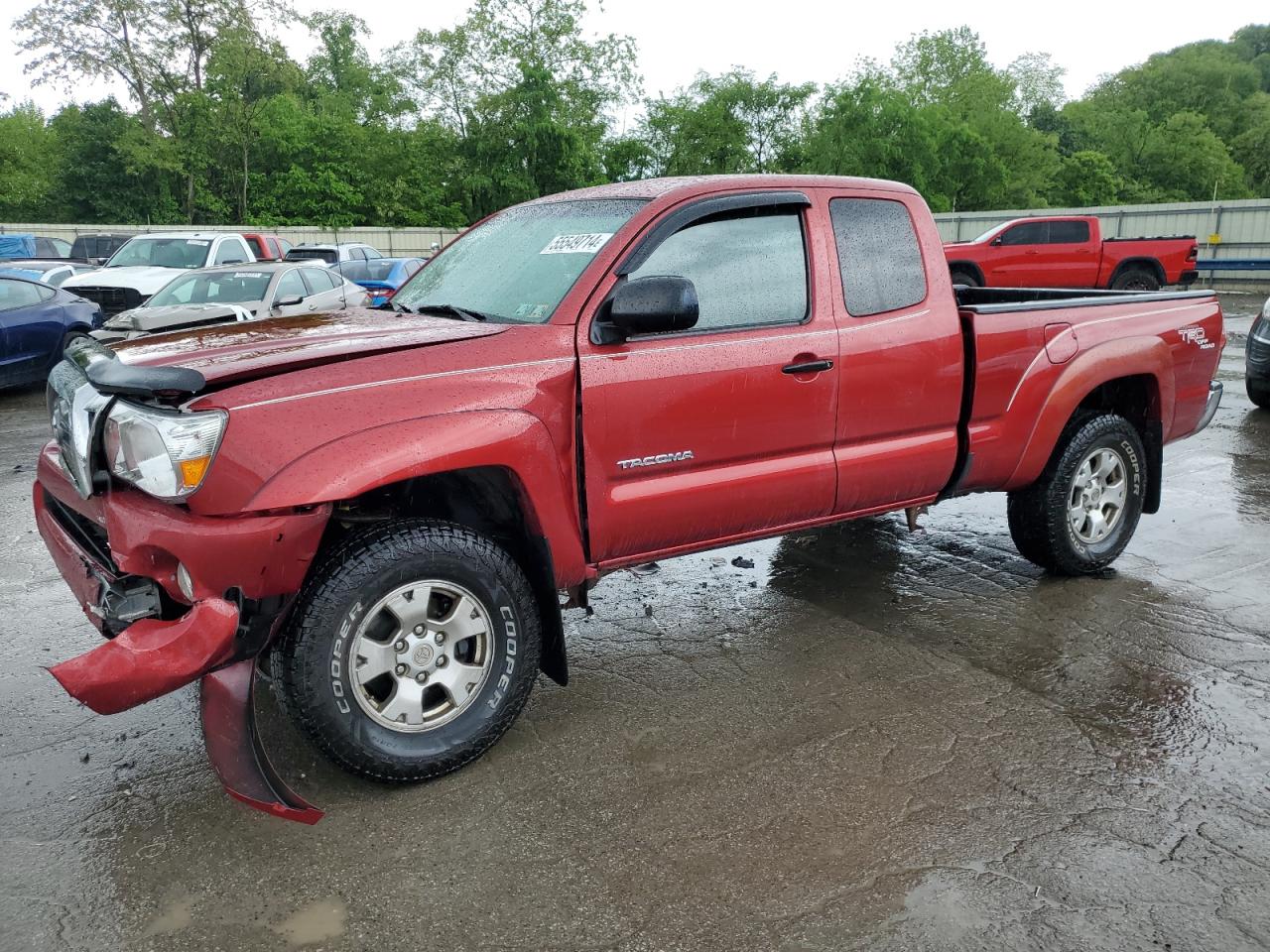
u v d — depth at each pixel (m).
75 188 44.88
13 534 5.87
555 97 41.62
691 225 3.59
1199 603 4.66
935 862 2.71
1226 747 3.34
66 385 3.29
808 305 3.82
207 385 2.80
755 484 3.71
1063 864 2.70
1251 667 3.96
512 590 3.19
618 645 4.29
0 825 2.93
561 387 3.24
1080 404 4.98
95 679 2.58
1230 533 5.75
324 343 3.09
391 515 3.26
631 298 3.14
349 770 3.01
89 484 2.97
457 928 2.48
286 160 45.44
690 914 2.51
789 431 3.77
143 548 2.78
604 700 3.75
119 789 3.13
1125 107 81.06
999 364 4.33
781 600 4.82
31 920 2.51
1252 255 28.27
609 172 46.06
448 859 2.76
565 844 2.82
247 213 44.34
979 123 59.50
